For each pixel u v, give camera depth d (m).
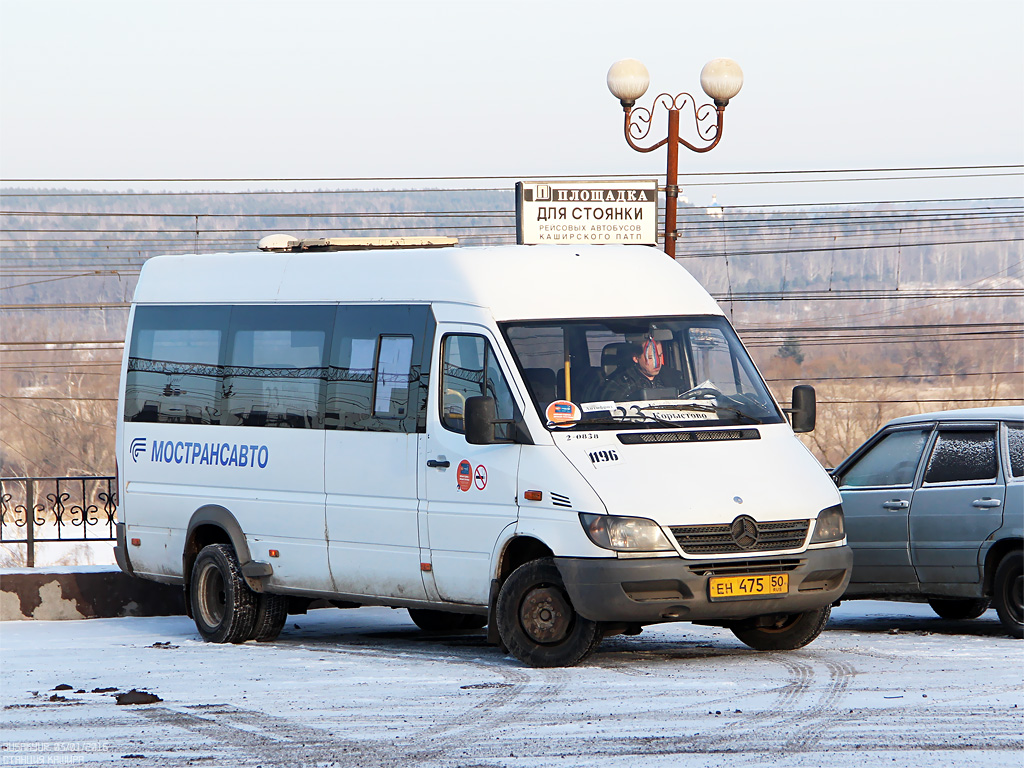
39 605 32.09
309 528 25.00
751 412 22.39
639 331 22.61
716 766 14.28
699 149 39.19
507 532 21.50
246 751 15.55
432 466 22.83
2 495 34.97
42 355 137.50
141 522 28.53
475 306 22.62
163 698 19.16
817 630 22.55
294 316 25.86
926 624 28.70
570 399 21.67
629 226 39.06
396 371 23.77
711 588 20.31
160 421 28.27
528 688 19.14
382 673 21.09
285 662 22.91
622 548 20.16
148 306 29.03
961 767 14.06
